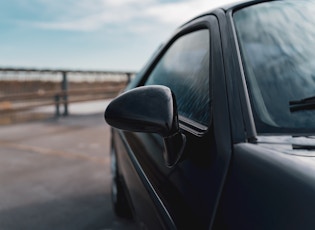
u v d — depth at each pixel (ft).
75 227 9.41
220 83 4.11
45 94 31.45
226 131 3.62
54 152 18.08
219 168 3.43
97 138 21.76
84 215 10.18
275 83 4.21
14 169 15.01
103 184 12.90
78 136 22.54
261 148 3.36
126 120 3.99
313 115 3.87
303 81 4.28
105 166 15.30
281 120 3.81
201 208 3.36
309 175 2.86
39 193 12.01
